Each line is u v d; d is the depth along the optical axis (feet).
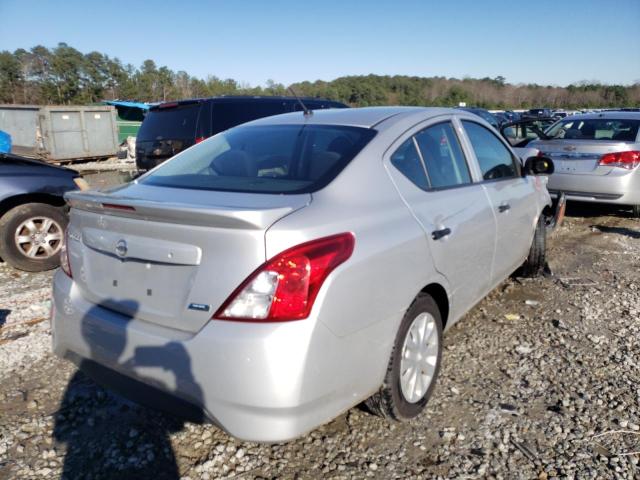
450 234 9.60
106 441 9.01
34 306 14.90
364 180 8.48
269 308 6.57
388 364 8.23
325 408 7.16
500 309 14.70
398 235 8.20
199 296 6.88
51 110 55.72
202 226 6.88
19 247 18.06
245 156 9.71
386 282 7.84
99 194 8.70
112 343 7.67
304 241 6.82
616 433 9.17
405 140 9.70
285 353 6.50
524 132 30.32
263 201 7.67
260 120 11.77
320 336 6.80
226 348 6.56
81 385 10.75
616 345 12.50
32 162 19.03
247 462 8.49
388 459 8.52
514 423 9.45
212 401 6.77
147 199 8.18
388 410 8.64
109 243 7.89
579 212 28.50
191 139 24.84
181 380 6.95
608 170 24.39
